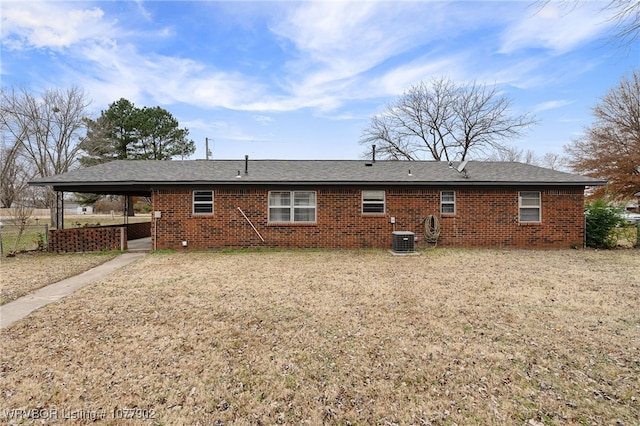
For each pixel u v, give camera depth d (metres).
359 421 2.60
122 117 28.73
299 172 12.49
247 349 3.81
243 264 8.95
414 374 3.25
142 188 11.83
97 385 3.07
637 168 20.11
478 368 3.36
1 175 26.66
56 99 27.56
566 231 11.98
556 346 3.85
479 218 11.89
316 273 7.79
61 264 9.07
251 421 2.60
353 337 4.12
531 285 6.64
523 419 2.59
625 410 2.68
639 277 7.36
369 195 11.83
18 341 4.01
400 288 6.42
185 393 2.96
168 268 8.43
